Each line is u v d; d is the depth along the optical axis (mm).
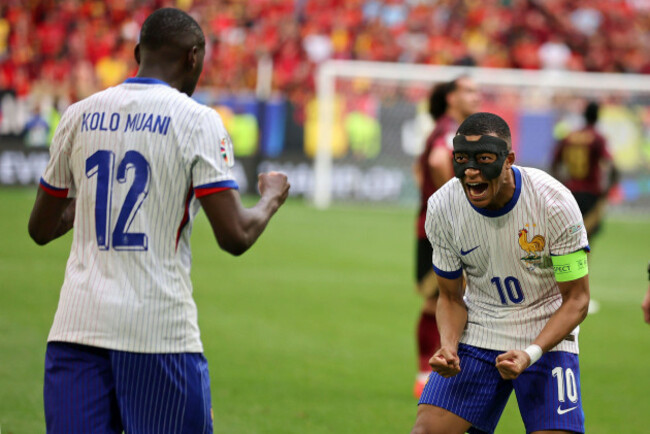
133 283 7520
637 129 45094
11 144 43781
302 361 16938
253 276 26109
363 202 45625
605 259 32344
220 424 12906
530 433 8984
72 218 8727
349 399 14547
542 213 8711
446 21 59562
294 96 52594
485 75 44562
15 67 53094
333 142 45344
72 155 7938
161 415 7582
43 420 12656
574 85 44594
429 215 9219
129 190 7598
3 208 36781
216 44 55031
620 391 15648
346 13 58406
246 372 15930
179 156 7605
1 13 54594
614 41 60312
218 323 19875
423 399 9297
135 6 57500
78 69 48344
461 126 8453
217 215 7578
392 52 56469
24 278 23516
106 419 7613
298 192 46062
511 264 8977
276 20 56750
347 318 21094
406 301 23438
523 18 59781
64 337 7578
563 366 9023
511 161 8586
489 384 9203
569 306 8812
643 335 20453
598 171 24984
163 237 7605
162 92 7797
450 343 9047
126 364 7488
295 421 13242
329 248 32094
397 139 45656
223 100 45406
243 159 45438
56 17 55562
